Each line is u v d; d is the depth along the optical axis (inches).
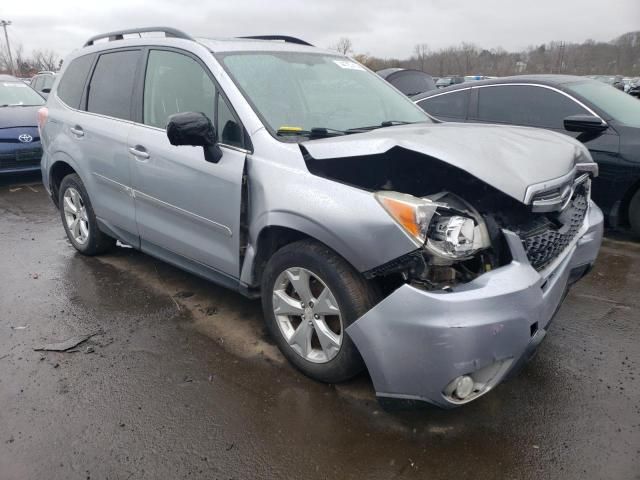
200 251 136.8
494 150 106.3
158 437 101.0
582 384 117.4
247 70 132.2
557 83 226.2
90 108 172.6
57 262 189.8
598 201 211.3
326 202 102.0
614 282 173.8
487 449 98.3
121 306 154.6
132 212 157.5
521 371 122.1
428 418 106.1
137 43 158.2
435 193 108.3
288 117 125.6
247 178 118.4
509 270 94.1
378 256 95.0
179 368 123.4
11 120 303.7
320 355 114.3
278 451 97.7
